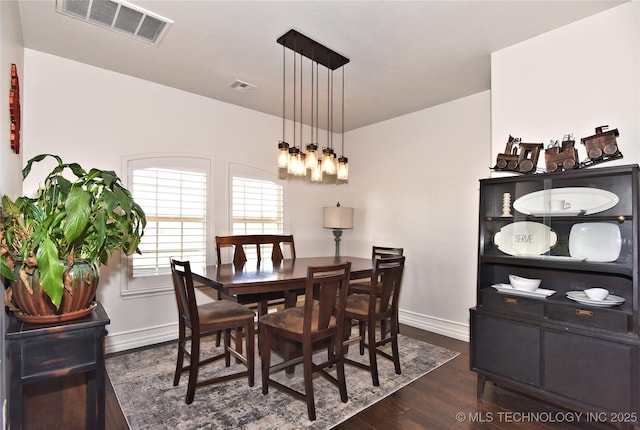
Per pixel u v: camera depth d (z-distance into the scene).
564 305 2.05
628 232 2.05
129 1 2.12
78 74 2.99
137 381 2.59
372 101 3.84
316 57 2.83
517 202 2.46
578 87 2.28
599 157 2.10
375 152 4.66
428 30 2.42
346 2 2.12
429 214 3.99
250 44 2.64
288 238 3.88
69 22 2.37
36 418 1.67
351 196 5.00
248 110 4.11
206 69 3.10
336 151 5.11
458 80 3.28
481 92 3.56
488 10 2.19
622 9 2.11
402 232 4.28
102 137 3.11
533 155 2.38
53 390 1.71
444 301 3.81
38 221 1.64
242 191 4.04
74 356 1.64
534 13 2.21
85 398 1.78
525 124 2.52
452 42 2.58
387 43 2.60
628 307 1.97
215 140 3.83
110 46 2.70
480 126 3.56
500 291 2.37
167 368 2.82
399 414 2.19
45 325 1.63
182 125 3.59
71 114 2.95
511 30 2.41
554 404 2.30
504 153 2.52
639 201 1.88
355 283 3.73
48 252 1.53
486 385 2.56
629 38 2.09
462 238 3.67
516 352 2.20
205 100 3.76
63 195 1.64
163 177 3.46
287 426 2.05
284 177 4.45
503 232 2.52
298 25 2.37
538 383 2.10
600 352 1.88
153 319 3.40
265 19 2.30
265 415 2.16
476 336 2.39
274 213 4.36
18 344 1.51
